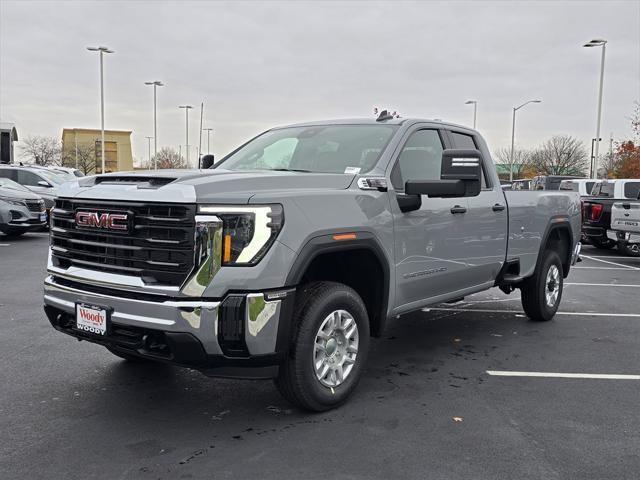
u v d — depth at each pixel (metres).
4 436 3.76
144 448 3.61
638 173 37.53
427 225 5.04
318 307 4.00
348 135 5.18
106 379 4.89
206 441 3.72
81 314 3.96
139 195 3.74
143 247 3.72
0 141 33.06
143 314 3.64
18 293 8.57
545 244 6.98
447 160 4.44
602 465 3.47
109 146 75.69
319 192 4.09
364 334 4.42
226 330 3.56
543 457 3.56
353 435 3.83
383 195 4.59
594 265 13.52
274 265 3.67
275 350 3.74
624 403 4.50
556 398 4.59
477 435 3.86
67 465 3.38
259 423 4.01
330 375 4.21
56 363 5.29
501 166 74.81
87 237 4.05
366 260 4.57
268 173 4.18
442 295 5.47
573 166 76.25
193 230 3.56
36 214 15.81
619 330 6.90
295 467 3.38
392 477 3.29
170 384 4.79
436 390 4.73
